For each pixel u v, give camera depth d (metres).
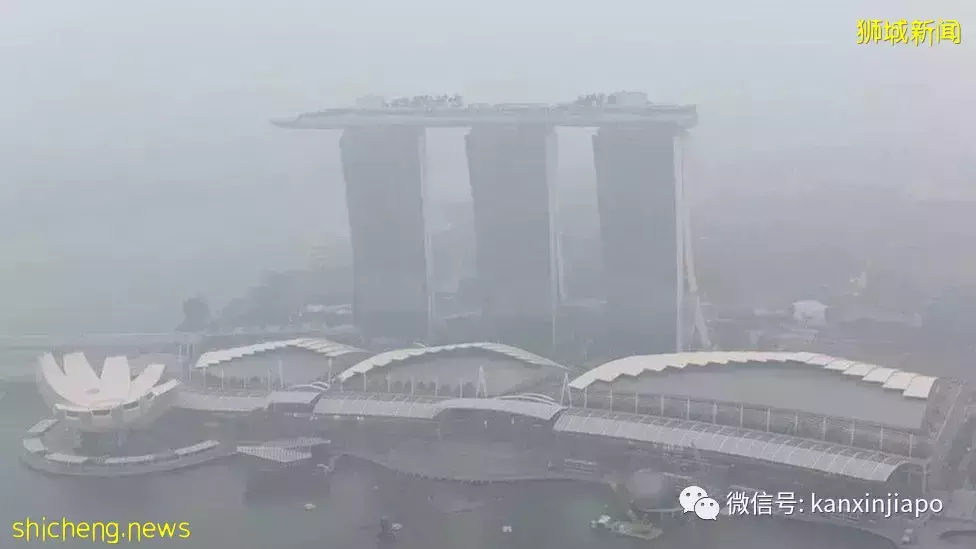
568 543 164.12
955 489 180.38
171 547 165.25
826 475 173.38
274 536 169.75
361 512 180.25
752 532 165.12
